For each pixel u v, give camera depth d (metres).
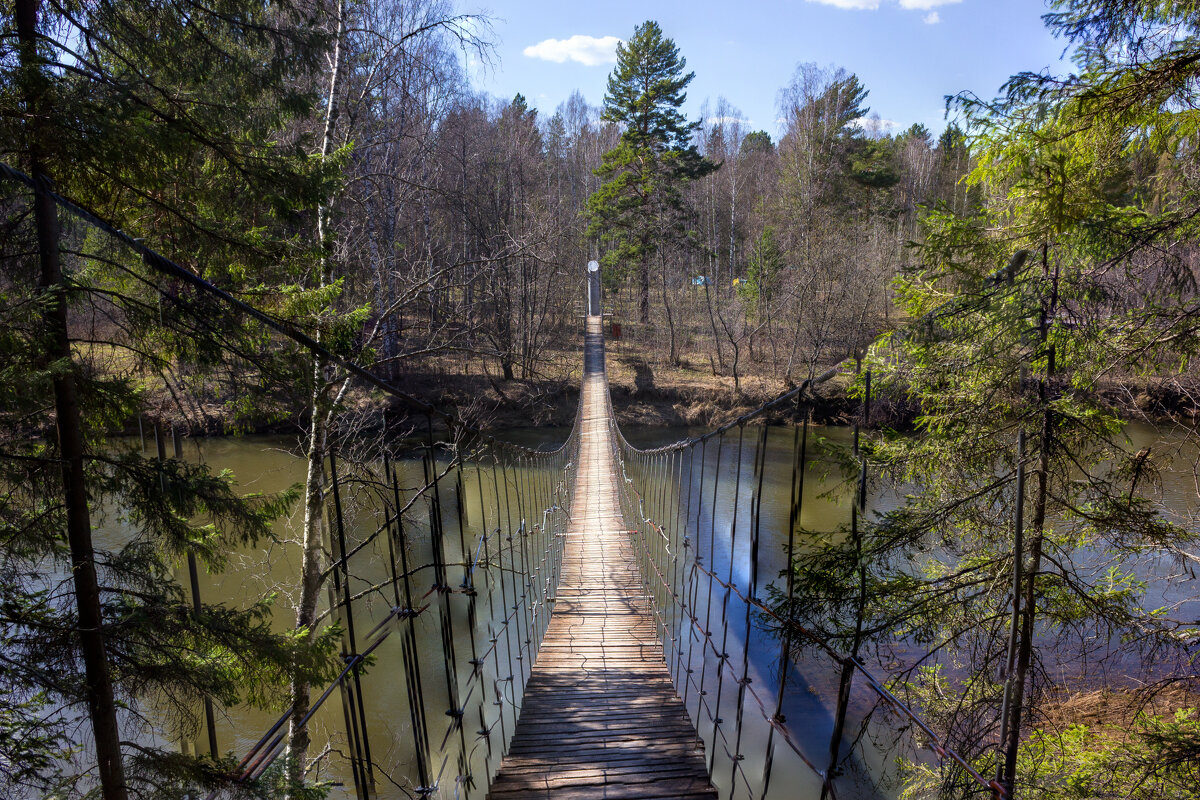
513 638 8.59
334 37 3.91
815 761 6.39
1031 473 3.42
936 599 3.76
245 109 3.41
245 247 3.62
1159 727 3.42
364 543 4.82
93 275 3.07
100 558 3.21
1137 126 3.04
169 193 3.39
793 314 22.30
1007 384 3.38
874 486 3.76
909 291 3.83
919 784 4.66
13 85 2.35
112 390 2.78
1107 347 3.14
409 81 7.02
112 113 2.57
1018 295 3.21
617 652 6.45
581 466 14.47
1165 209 3.29
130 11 3.05
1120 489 3.70
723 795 5.98
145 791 2.63
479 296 11.20
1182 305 3.08
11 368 2.32
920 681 4.68
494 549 9.78
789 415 20.09
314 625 4.86
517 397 19.64
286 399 3.76
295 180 3.67
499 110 21.31
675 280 27.89
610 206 26.25
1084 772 3.44
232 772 2.76
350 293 7.31
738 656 8.45
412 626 3.35
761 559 11.04
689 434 21.61
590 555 9.23
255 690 3.62
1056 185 3.09
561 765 4.58
